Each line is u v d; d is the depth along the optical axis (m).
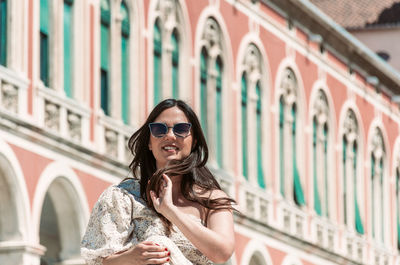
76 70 23.95
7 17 21.72
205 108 29.92
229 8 31.02
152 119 6.33
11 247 21.11
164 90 27.77
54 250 24.97
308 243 33.78
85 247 6.11
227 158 30.50
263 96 32.72
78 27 24.12
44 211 24.94
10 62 21.58
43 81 22.80
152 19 27.27
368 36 51.38
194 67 29.17
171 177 6.20
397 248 40.88
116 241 6.04
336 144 36.97
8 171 21.03
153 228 6.07
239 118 31.16
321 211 35.59
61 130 22.80
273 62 33.22
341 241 36.69
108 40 25.56
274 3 33.44
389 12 51.38
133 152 6.44
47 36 23.03
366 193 38.94
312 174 35.22
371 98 39.91
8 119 20.84
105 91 25.31
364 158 38.97
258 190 31.66
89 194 23.39
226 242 5.95
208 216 6.13
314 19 35.19
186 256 6.07
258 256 31.23
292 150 34.28
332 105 36.88
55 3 23.16
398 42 50.97
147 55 26.89
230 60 30.83
